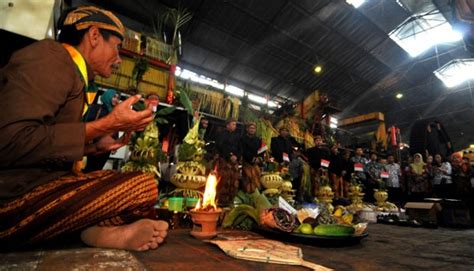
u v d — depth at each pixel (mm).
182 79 5457
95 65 1162
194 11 9641
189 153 2289
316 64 13656
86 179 1003
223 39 11164
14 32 1279
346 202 5289
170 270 845
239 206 2004
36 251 986
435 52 15078
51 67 890
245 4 9945
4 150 788
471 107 18734
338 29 12227
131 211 1081
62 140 852
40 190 899
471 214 4391
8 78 842
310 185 5250
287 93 15094
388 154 10117
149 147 2234
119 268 823
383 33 13281
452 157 6859
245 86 13766
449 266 1136
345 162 6613
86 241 1073
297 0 10359
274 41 11891
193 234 1459
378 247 1609
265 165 4238
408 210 3725
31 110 808
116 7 8641
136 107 2209
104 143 1350
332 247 1517
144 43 4117
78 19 1104
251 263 1003
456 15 4238
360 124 12250
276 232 1572
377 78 16484
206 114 5336
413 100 19156
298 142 6938
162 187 2916
